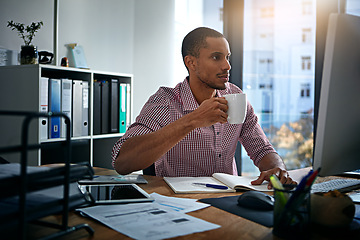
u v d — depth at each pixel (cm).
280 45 1254
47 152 217
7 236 58
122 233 65
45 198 61
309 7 1242
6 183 50
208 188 107
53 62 264
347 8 262
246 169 471
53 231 66
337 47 79
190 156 150
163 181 120
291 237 64
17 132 213
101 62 313
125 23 339
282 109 1215
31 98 209
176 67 382
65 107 225
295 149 837
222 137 154
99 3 309
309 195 64
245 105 110
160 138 114
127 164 117
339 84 80
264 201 82
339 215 67
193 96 152
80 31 291
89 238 63
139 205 84
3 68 221
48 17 262
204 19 382
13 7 236
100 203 84
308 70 1228
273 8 1270
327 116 80
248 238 65
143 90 354
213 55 141
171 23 369
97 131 254
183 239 63
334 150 83
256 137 158
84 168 66
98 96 254
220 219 76
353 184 110
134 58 350
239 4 316
